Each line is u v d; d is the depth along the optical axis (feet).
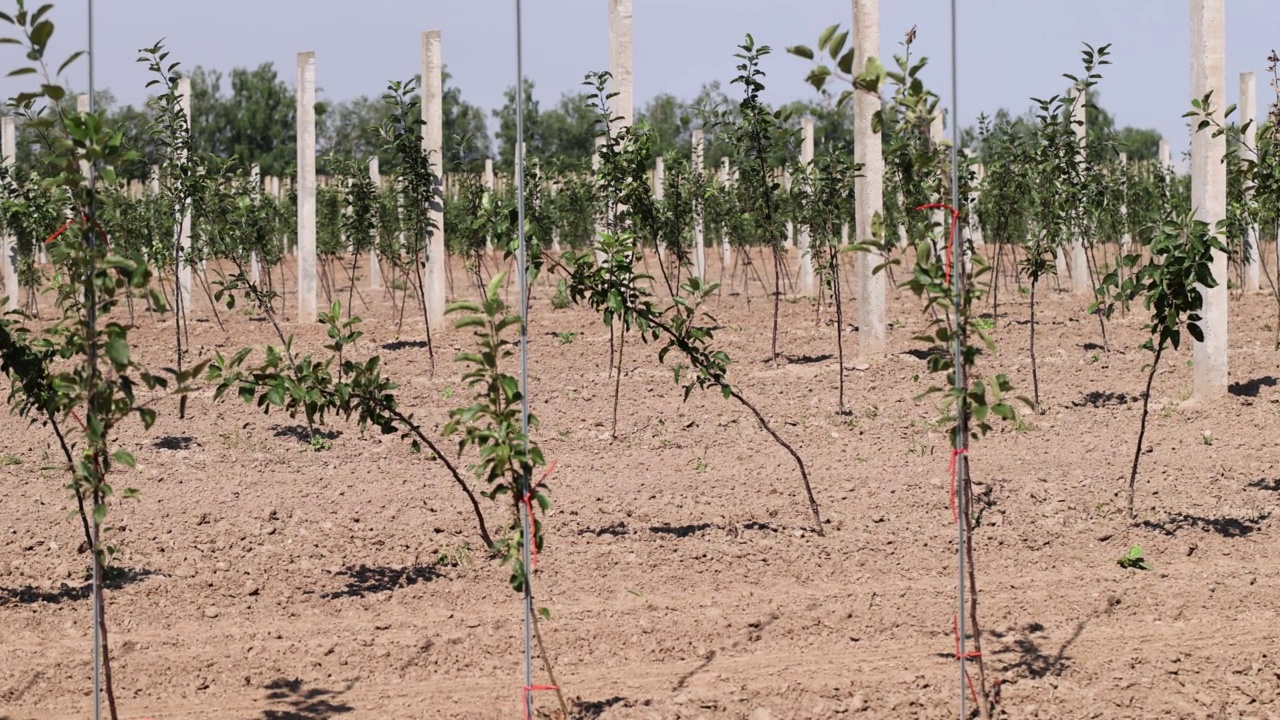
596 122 43.60
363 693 19.83
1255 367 45.09
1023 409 39.70
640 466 33.63
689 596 23.79
